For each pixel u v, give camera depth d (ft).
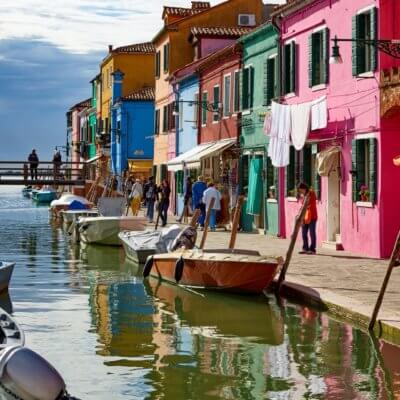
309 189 88.69
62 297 69.51
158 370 45.32
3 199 335.06
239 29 176.35
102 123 281.33
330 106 95.86
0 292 71.05
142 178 212.64
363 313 54.08
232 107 134.51
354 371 44.78
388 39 82.02
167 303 66.49
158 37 194.90
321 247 96.89
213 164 145.07
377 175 84.74
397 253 51.80
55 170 232.32
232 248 74.02
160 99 196.34
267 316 60.08
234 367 45.88
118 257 102.89
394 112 82.84
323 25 98.12
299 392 41.22
